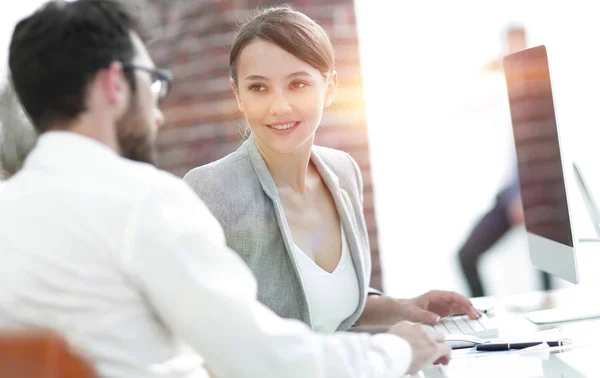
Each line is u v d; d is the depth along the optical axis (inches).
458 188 238.8
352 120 171.8
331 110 171.2
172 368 50.8
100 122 52.9
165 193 50.3
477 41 226.5
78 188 50.0
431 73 233.8
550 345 75.6
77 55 51.9
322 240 88.4
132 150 55.0
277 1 170.6
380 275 173.6
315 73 82.5
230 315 49.8
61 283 48.4
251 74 82.0
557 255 89.9
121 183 50.2
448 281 202.2
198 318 49.2
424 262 213.2
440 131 238.5
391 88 237.9
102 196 49.5
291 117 82.3
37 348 41.0
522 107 97.2
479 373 69.4
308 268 85.3
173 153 177.9
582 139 158.7
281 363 51.9
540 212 95.2
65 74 51.9
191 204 51.4
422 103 238.1
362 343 59.2
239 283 51.4
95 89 52.5
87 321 48.3
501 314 91.3
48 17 52.4
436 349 64.1
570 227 84.5
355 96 171.6
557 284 153.4
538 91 89.2
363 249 93.1
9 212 50.2
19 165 121.0
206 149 175.9
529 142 96.2
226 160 85.9
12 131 121.0
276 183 87.2
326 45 83.5
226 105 174.9
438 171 241.6
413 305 91.7
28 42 52.3
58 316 48.4
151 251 48.6
